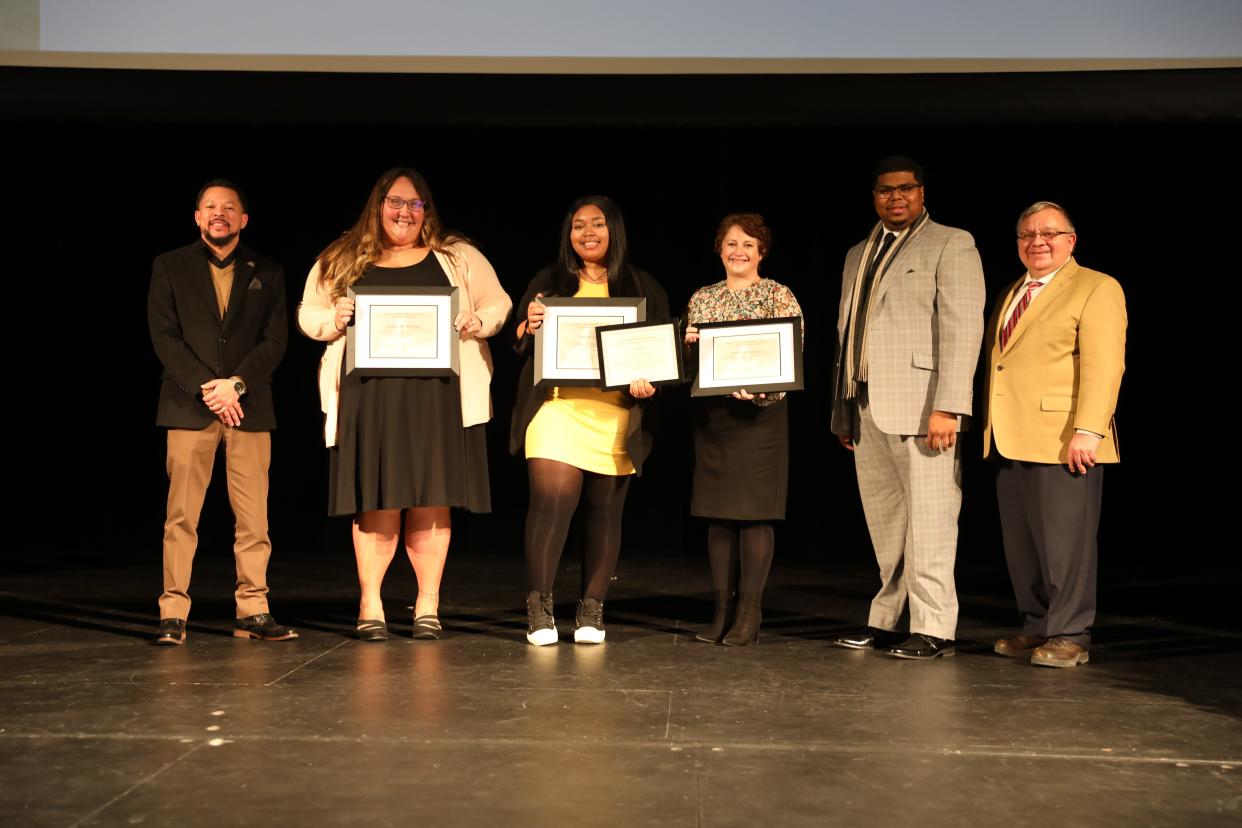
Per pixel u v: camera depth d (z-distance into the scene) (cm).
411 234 406
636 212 738
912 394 383
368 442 394
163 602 395
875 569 615
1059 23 458
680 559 646
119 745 273
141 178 744
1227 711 309
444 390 398
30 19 470
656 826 224
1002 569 620
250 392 398
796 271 736
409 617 452
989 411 388
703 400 400
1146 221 707
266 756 265
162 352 392
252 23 472
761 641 406
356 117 576
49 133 733
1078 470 366
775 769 258
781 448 398
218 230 396
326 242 748
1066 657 362
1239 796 243
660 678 344
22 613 455
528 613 398
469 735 282
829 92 554
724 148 729
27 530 750
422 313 395
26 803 234
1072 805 237
